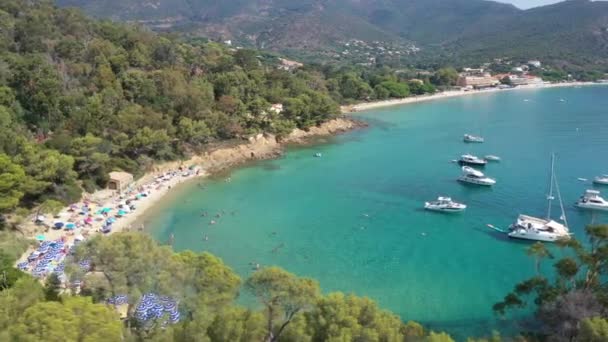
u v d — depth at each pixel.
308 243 93.19
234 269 82.12
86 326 33.09
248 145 161.62
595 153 162.38
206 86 178.00
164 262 47.47
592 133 195.00
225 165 147.00
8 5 189.25
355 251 89.69
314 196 120.88
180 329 40.53
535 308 69.75
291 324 39.97
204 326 40.66
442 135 197.00
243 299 59.53
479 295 74.62
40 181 95.44
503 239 95.12
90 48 174.88
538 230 93.25
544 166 147.75
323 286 76.81
